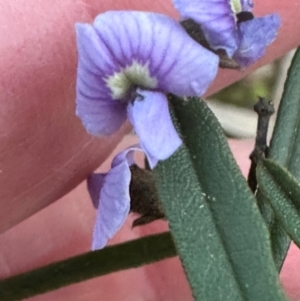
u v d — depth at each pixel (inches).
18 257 2.3
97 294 2.4
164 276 2.4
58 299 2.3
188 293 2.4
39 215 2.3
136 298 2.4
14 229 2.3
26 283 1.8
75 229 2.3
